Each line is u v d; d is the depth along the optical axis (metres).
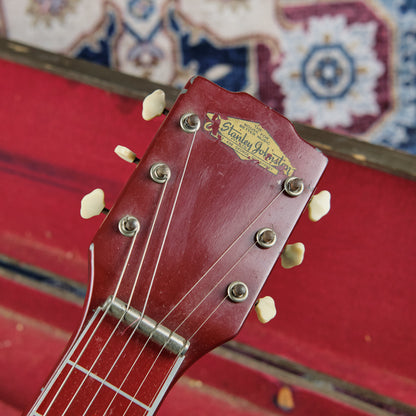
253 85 0.92
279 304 0.74
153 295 0.52
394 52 0.91
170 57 0.93
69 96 0.73
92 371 0.52
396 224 0.71
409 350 0.73
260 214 0.54
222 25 0.93
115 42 0.93
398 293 0.72
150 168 0.53
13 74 0.73
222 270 0.53
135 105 0.72
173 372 0.52
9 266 0.75
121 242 0.52
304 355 0.74
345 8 0.92
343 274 0.73
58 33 0.94
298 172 0.54
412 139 0.90
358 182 0.71
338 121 0.92
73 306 0.74
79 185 0.75
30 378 0.75
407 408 0.72
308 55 0.92
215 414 0.75
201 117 0.53
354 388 0.73
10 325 0.76
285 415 0.74
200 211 0.53
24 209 0.76
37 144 0.74
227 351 0.74
